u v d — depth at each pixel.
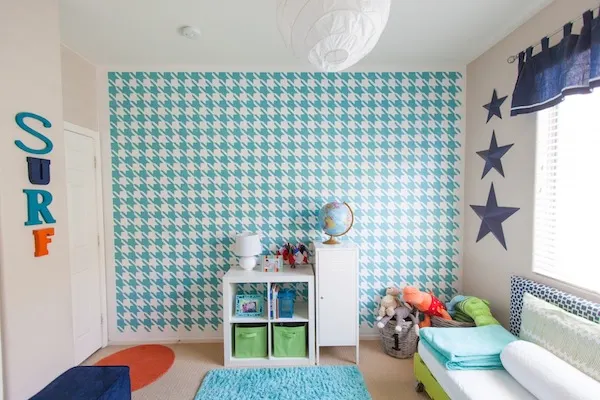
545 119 1.78
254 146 2.50
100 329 2.44
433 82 2.51
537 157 1.80
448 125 2.53
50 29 1.51
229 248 2.53
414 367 1.95
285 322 2.29
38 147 1.44
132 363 2.22
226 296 2.18
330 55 1.04
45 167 1.46
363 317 2.59
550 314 1.49
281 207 2.53
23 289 1.35
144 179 2.48
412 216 2.56
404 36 2.05
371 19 0.96
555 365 1.27
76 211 2.20
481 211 2.31
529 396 1.30
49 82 1.50
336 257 2.16
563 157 1.66
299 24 0.99
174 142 2.48
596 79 1.35
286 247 2.47
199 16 1.79
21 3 1.36
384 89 2.51
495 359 1.53
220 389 1.90
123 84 2.45
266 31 1.96
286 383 1.96
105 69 2.44
